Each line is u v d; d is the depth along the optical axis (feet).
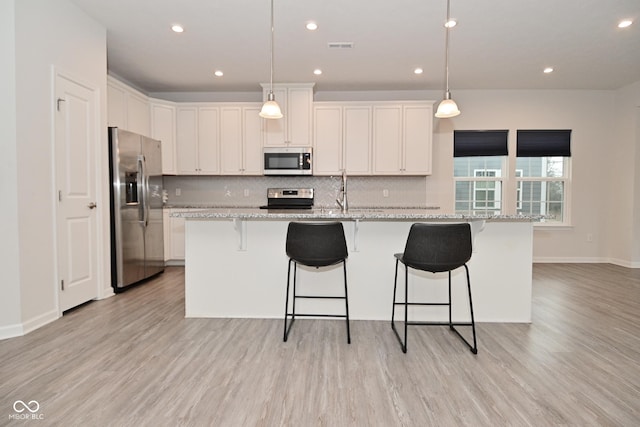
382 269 9.02
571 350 7.32
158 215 13.93
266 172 16.17
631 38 11.44
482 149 17.17
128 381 6.00
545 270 15.44
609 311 9.86
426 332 8.30
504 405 5.39
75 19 9.41
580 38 11.44
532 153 17.20
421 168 16.14
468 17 10.09
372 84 16.20
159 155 13.94
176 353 7.09
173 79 15.49
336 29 10.85
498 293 8.95
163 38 11.46
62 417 5.02
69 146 9.25
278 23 10.46
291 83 15.92
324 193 17.44
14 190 7.65
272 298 9.23
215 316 9.28
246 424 4.92
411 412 5.20
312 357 6.96
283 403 5.41
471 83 16.08
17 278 7.74
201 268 9.25
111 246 11.35
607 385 5.97
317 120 16.17
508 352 7.22
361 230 8.99
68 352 7.07
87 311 9.62
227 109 16.31
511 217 8.13
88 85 9.94
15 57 7.60
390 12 9.84
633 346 7.53
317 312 9.14
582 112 17.06
